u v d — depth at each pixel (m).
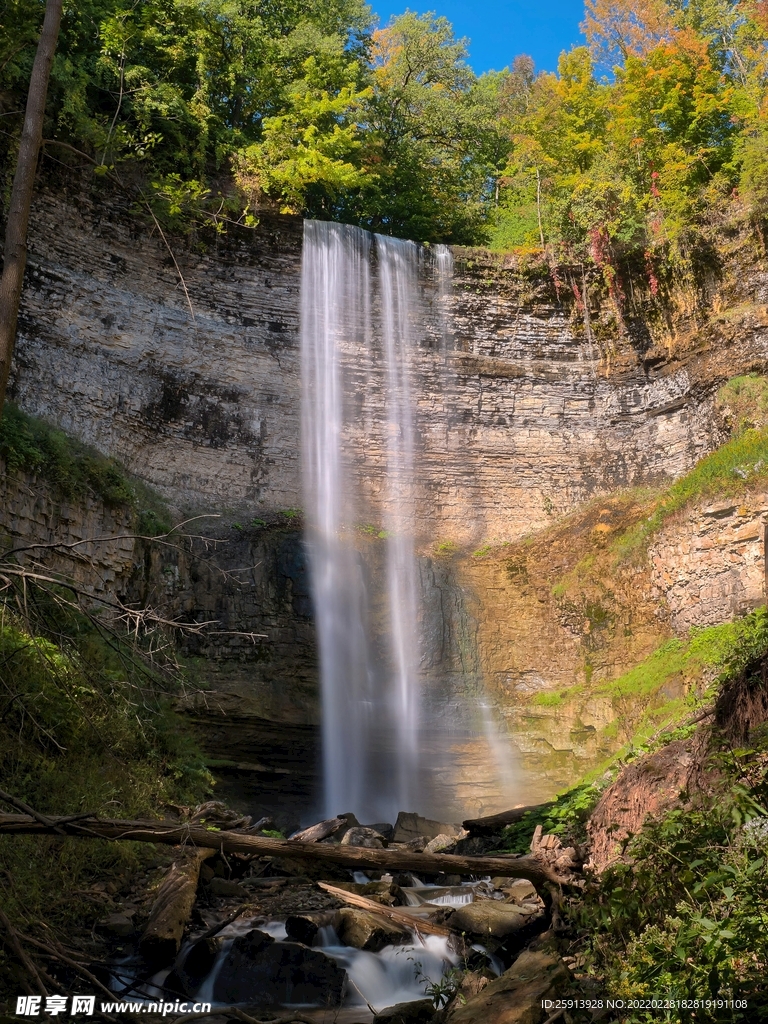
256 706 20.72
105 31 22.61
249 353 26.19
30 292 21.36
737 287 25.77
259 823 13.25
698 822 6.50
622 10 33.25
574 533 25.91
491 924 8.96
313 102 27.45
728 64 31.47
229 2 27.80
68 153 22.06
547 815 13.45
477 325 28.86
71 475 17.86
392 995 8.20
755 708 8.17
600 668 22.88
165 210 24.05
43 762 10.17
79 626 12.88
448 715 23.61
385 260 28.47
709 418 25.84
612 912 6.52
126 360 23.56
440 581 25.55
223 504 24.80
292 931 8.84
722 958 4.93
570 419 28.58
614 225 27.50
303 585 23.23
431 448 28.02
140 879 9.85
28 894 7.71
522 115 35.81
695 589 21.25
